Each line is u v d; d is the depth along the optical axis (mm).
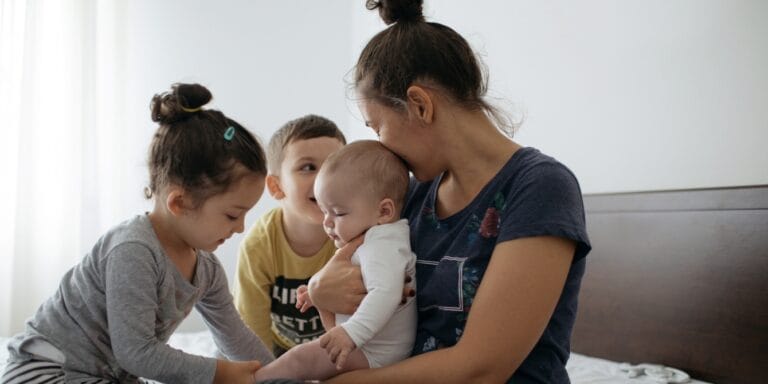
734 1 1902
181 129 1199
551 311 918
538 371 972
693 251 1911
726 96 1917
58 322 1162
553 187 946
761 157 1829
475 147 1048
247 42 3377
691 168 1999
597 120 2281
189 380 1091
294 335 1673
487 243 1005
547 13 2465
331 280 1120
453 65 1023
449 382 904
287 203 1626
